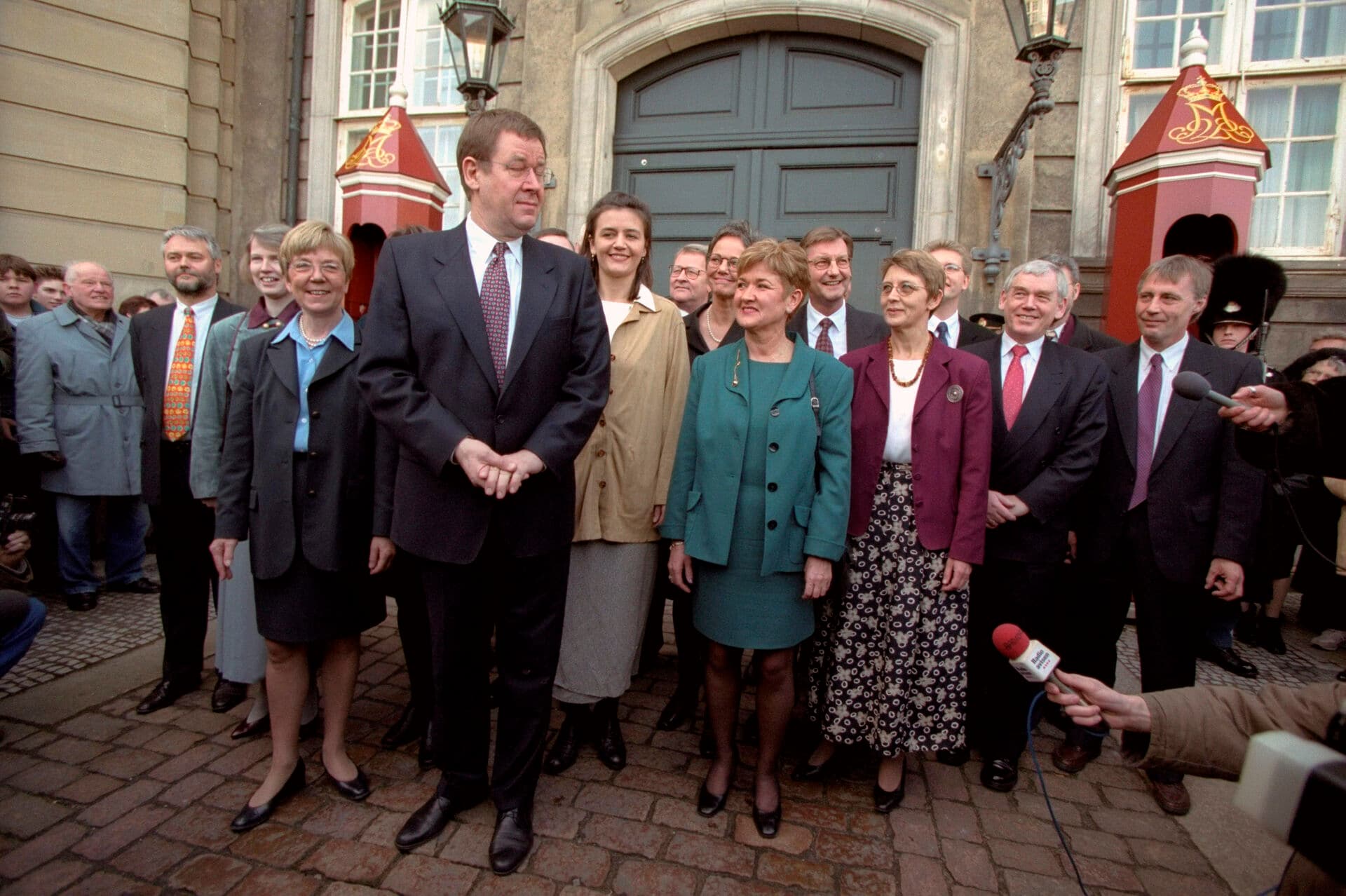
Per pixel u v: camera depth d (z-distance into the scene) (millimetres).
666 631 3932
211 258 3021
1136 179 4164
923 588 2254
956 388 2271
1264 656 3822
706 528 2170
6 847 2016
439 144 6727
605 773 2475
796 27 5512
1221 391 2418
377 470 2133
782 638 2133
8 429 3889
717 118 5766
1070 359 2549
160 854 2004
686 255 3494
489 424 1885
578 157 5773
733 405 2184
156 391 2852
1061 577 2545
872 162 5457
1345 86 4801
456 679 2053
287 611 2107
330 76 6883
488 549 1979
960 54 5066
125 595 4086
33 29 5980
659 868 2016
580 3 5797
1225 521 2348
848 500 2158
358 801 2258
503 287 1952
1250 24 4930
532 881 1945
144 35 6434
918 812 2324
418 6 6723
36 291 4828
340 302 2213
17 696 2861
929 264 2299
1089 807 2395
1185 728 1242
